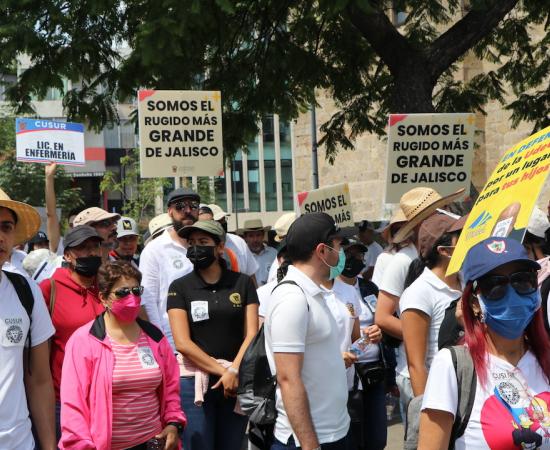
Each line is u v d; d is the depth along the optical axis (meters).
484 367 2.82
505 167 3.33
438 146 8.34
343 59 14.46
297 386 3.62
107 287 4.64
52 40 11.56
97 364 4.61
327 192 8.75
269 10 13.18
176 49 10.02
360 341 5.16
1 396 3.87
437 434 2.85
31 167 36.41
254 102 14.11
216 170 9.01
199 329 5.66
